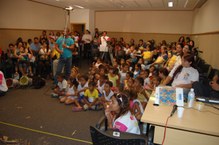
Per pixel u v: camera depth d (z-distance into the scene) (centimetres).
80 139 256
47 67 612
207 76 407
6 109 346
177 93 196
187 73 262
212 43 492
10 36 700
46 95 435
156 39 1036
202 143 147
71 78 414
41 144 241
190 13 952
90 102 364
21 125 288
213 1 506
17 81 491
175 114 169
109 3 822
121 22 1088
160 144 157
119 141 120
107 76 418
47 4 882
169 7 882
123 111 173
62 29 1021
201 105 186
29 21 787
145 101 298
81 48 929
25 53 582
